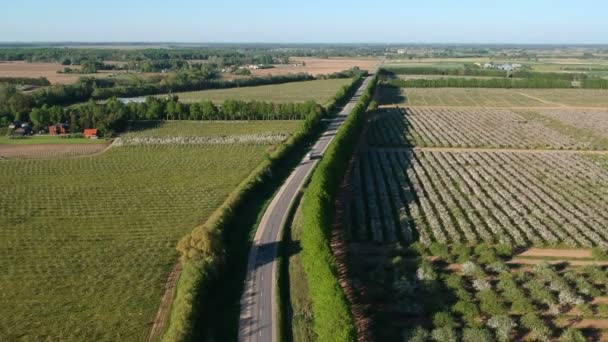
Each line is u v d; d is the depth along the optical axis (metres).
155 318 61.03
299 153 135.75
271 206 96.94
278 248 79.25
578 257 76.38
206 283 65.88
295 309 63.44
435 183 109.88
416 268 72.06
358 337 56.38
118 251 78.31
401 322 59.78
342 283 67.31
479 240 82.62
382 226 88.12
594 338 56.41
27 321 60.19
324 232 72.75
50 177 114.56
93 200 100.25
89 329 58.75
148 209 95.62
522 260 75.44
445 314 58.84
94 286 68.00
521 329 57.78
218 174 117.12
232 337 57.69
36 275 70.81
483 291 64.06
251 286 68.44
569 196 102.75
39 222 89.25
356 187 108.44
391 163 129.50
